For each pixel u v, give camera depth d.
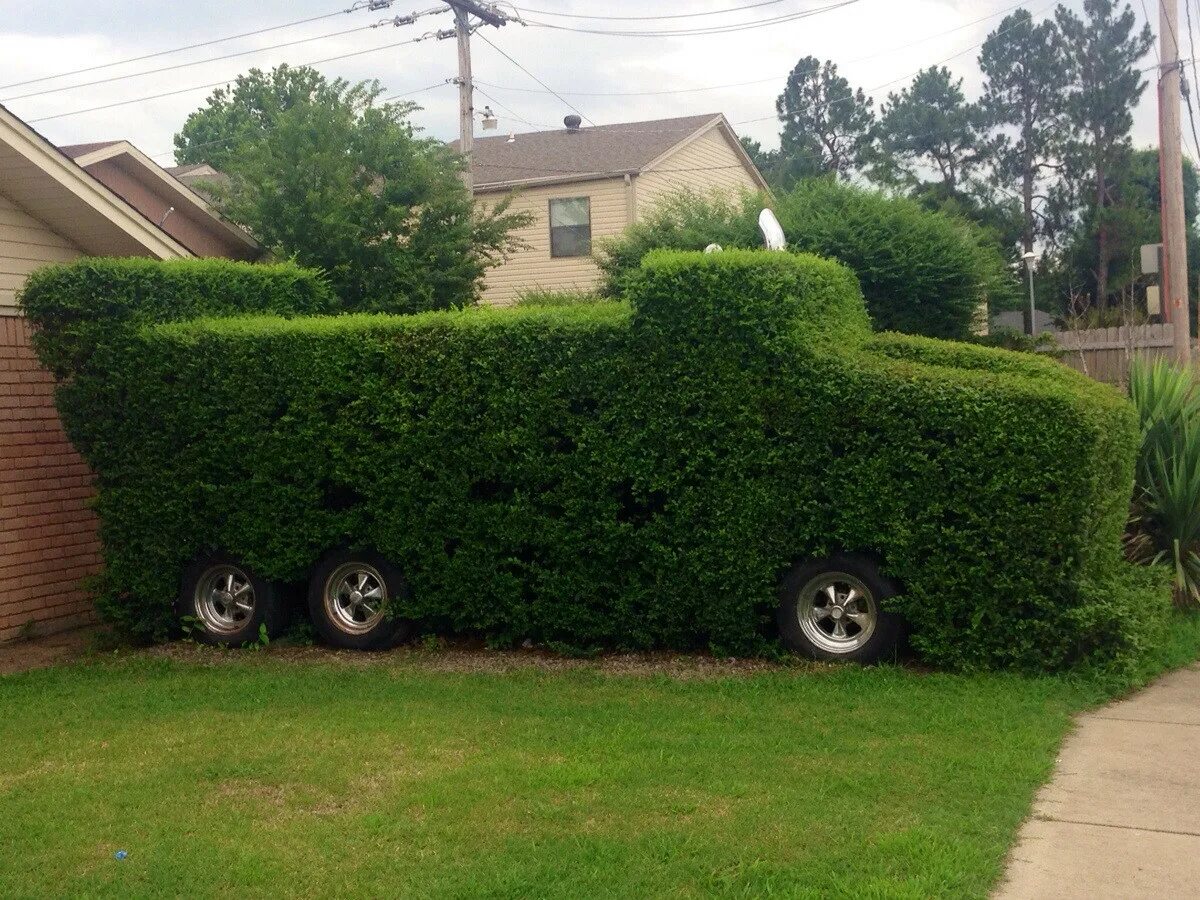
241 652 10.35
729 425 8.91
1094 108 49.12
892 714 7.45
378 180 19.78
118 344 10.48
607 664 9.30
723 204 19.83
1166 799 5.92
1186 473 10.75
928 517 8.46
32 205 11.60
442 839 5.56
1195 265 46.94
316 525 10.11
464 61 22.03
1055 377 9.70
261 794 6.33
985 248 18.59
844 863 5.11
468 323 9.56
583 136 29.56
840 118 55.75
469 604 9.74
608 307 9.59
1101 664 8.29
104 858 5.50
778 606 9.02
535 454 9.40
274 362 10.09
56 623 11.70
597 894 4.90
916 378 8.50
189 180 24.73
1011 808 5.76
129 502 10.63
